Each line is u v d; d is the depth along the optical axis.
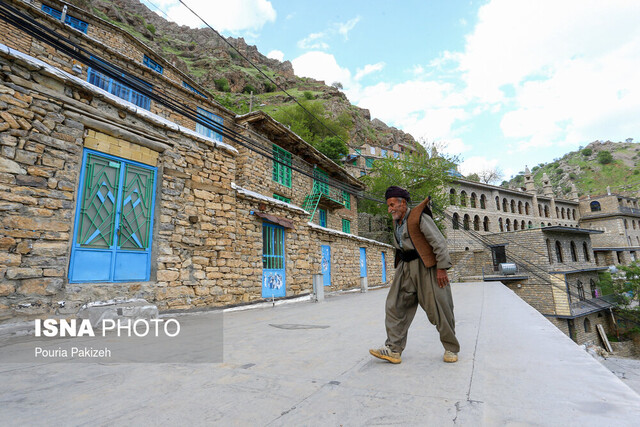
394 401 1.83
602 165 140.25
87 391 2.12
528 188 47.34
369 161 42.53
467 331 4.01
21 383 2.30
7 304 4.58
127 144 6.52
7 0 9.25
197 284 7.37
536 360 2.58
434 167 28.66
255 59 92.31
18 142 4.95
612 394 1.81
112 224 6.15
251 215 9.29
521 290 27.39
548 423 1.47
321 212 20.91
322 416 1.66
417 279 2.66
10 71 4.96
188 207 7.46
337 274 15.41
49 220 5.17
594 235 52.91
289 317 6.09
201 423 1.62
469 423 1.51
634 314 29.50
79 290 5.36
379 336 3.90
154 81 12.96
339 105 65.75
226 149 8.54
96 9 52.28
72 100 5.66
